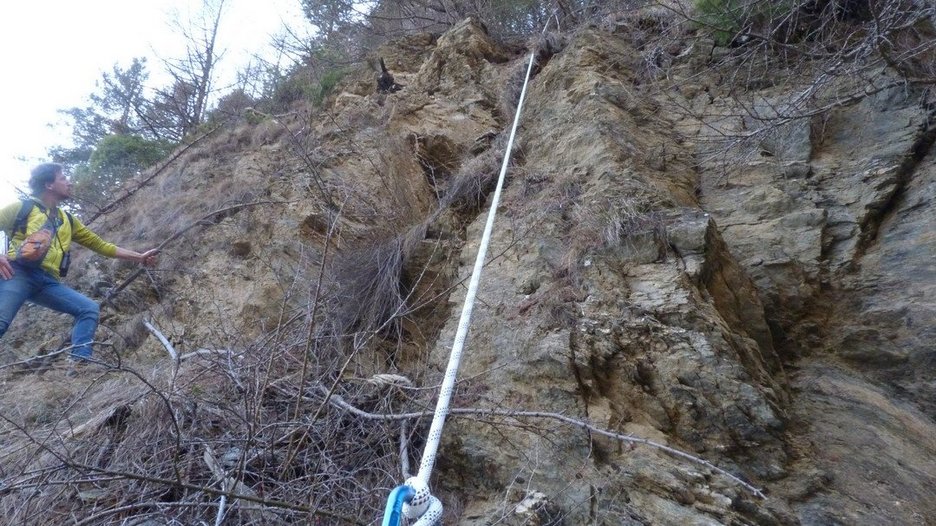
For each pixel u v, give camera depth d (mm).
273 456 3158
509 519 2812
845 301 4480
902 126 5332
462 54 7926
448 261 4863
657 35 7367
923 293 4270
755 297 4230
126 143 10477
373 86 8516
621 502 2805
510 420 3240
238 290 5078
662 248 4105
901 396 3979
